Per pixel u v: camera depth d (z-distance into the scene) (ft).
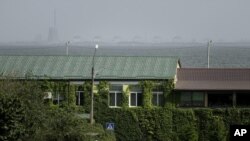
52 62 445.78
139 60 440.04
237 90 413.80
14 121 286.66
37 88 385.70
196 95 420.36
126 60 441.27
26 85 375.45
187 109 416.87
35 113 334.85
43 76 426.92
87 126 367.25
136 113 420.36
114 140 391.45
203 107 418.51
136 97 422.82
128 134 420.77
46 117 342.23
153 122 419.13
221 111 413.80
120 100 423.64
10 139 284.00
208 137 415.85
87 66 438.40
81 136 341.21
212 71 437.99
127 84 422.41
